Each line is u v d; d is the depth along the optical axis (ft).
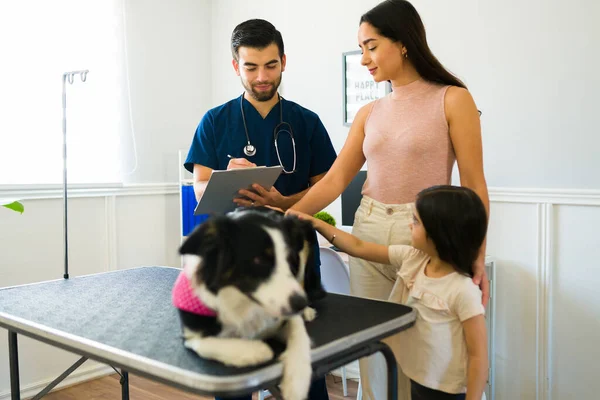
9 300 4.89
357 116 5.70
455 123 4.86
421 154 4.98
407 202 5.09
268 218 3.41
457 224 4.37
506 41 8.34
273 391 3.10
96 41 10.41
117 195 10.52
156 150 11.47
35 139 9.60
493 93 8.51
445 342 4.58
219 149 6.38
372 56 5.10
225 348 3.12
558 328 7.95
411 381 4.89
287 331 3.31
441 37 9.02
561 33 7.83
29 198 9.12
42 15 9.64
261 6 11.50
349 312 4.30
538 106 8.08
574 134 7.78
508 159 8.41
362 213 5.41
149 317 4.27
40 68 9.63
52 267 9.57
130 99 10.99
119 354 3.37
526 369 8.25
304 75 10.85
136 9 11.02
